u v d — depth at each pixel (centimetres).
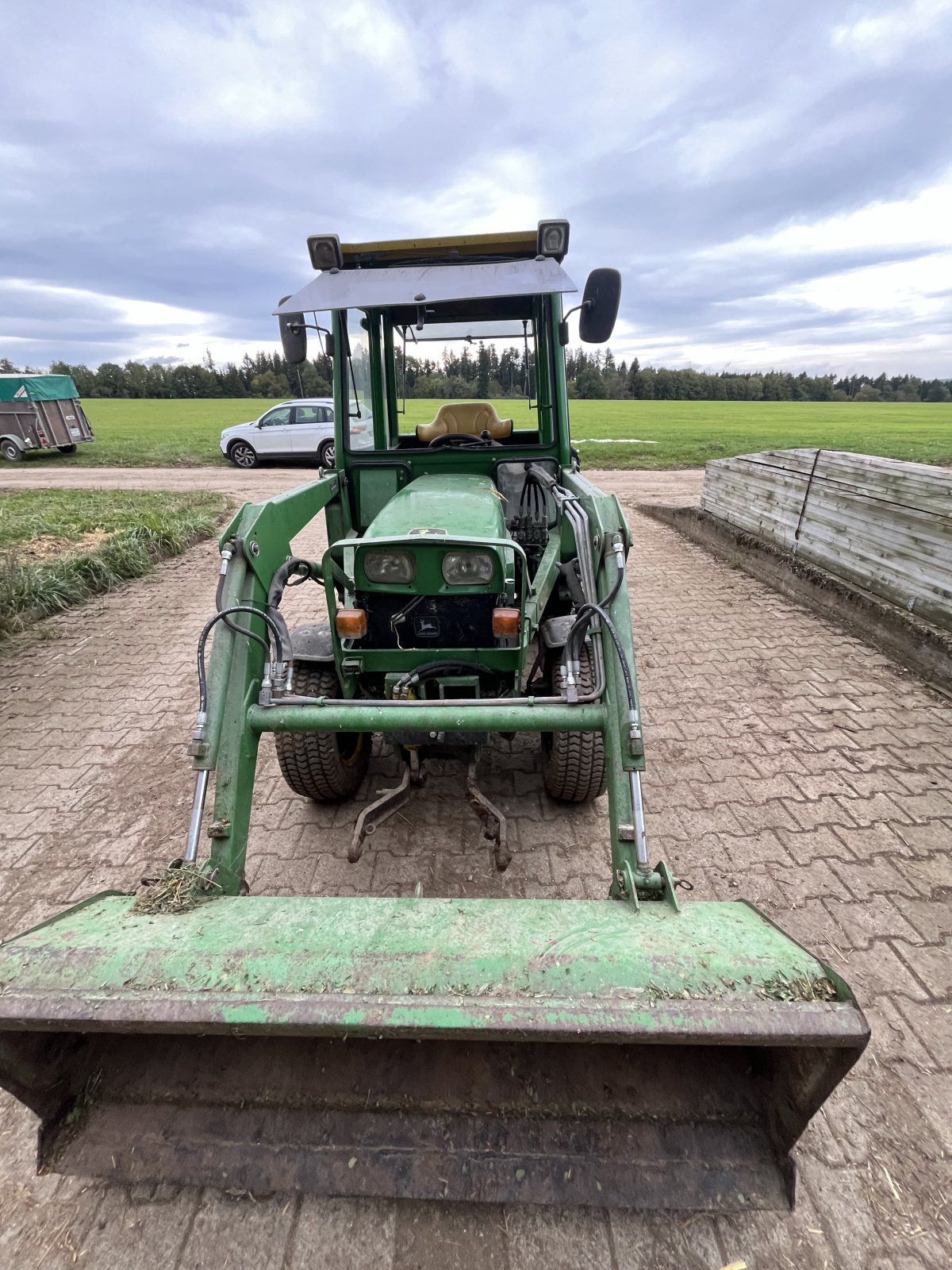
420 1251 164
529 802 336
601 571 253
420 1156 163
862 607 536
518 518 385
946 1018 220
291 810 336
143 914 178
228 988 147
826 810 325
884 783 344
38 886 294
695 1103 166
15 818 340
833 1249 164
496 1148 163
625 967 150
